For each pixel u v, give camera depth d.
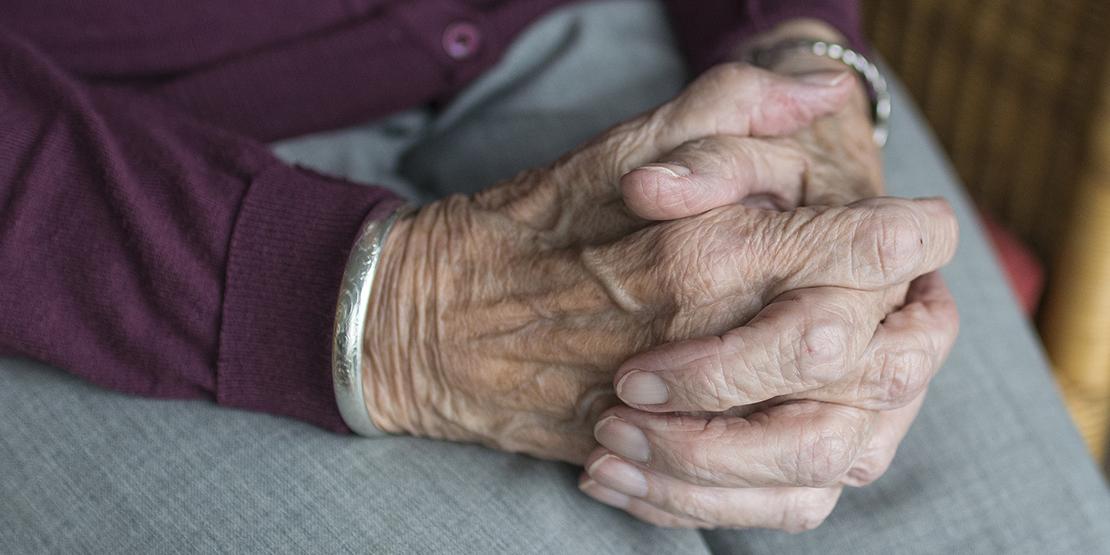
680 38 0.69
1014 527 0.58
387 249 0.57
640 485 0.55
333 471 0.56
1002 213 0.76
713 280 0.54
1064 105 0.69
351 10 0.64
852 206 0.54
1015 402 0.61
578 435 0.56
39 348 0.56
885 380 0.54
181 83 0.63
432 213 0.58
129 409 0.57
